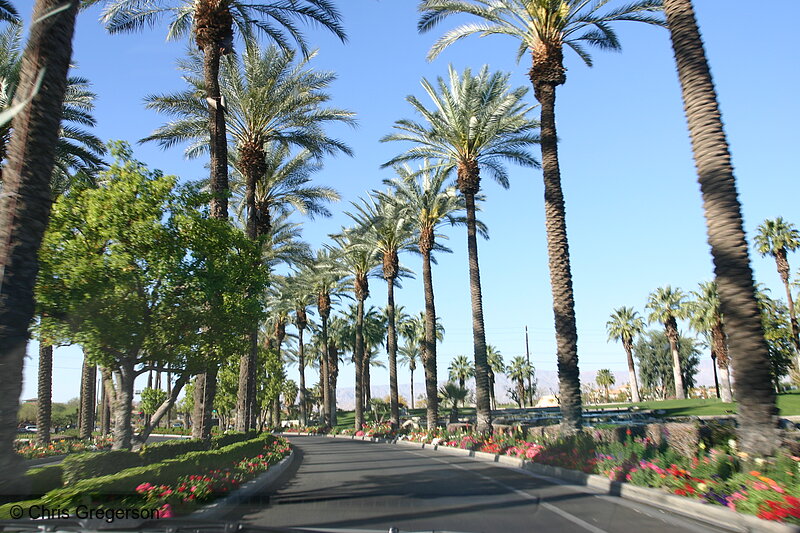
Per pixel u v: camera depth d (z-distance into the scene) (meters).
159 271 14.50
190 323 15.61
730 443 11.40
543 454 17.36
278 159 31.00
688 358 93.50
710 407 43.06
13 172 8.13
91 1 20.39
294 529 4.85
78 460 10.97
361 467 18.59
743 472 10.13
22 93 8.43
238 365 55.03
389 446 32.34
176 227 15.52
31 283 8.02
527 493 11.82
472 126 28.91
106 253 14.42
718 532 7.73
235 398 55.75
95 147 24.78
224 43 20.64
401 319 92.00
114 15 21.11
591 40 23.33
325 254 55.19
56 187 24.62
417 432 36.94
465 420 46.12
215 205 20.12
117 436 15.07
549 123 21.11
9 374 7.62
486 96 28.45
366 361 90.19
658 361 94.69
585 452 15.50
